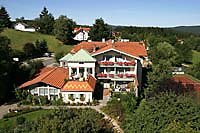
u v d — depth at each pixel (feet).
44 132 60.08
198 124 68.28
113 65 183.62
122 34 439.63
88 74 180.24
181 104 72.90
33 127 63.36
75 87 159.63
